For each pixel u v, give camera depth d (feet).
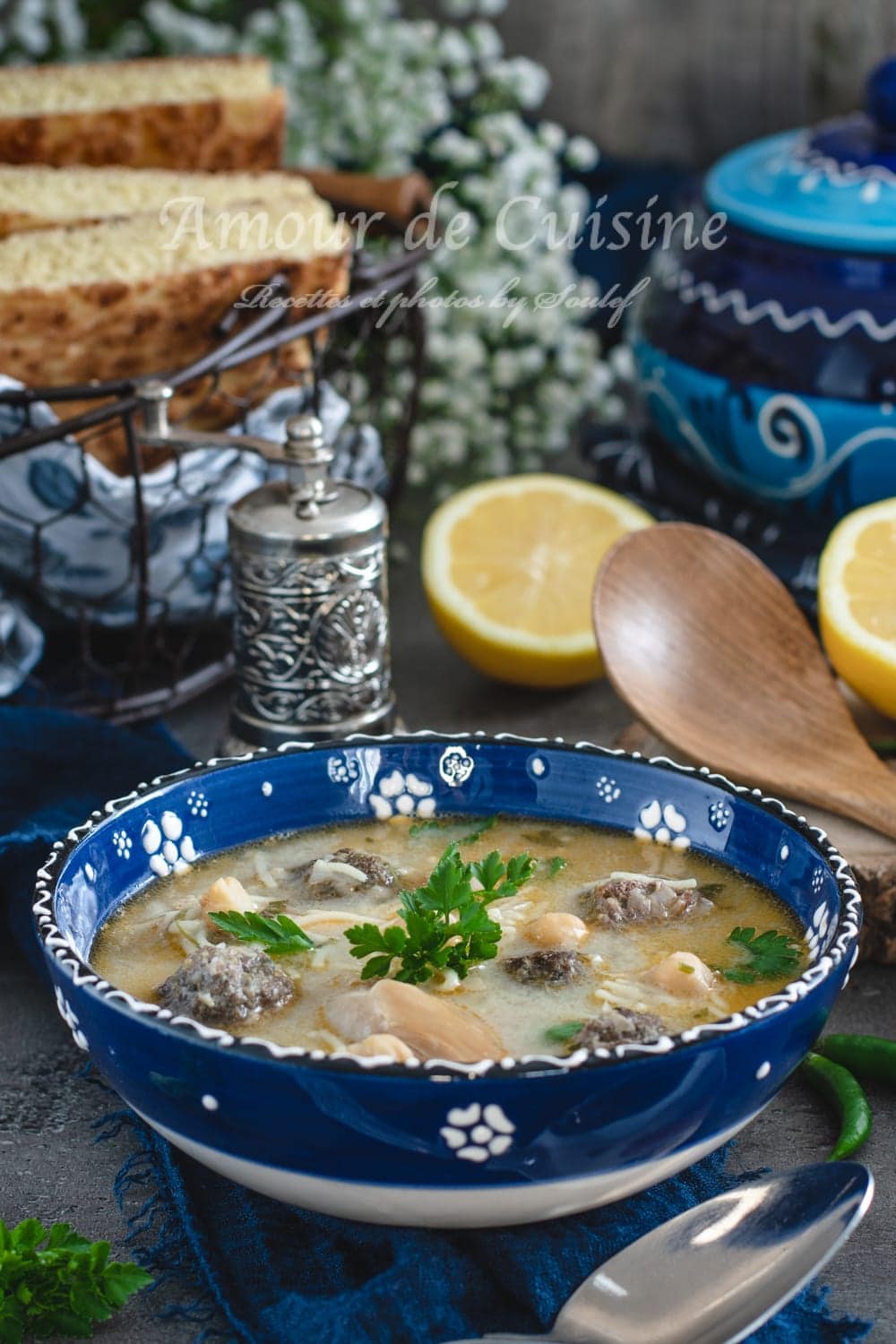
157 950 4.93
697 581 7.16
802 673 7.09
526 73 10.85
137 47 11.03
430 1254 4.34
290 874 5.39
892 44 12.03
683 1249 4.15
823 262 8.12
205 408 7.66
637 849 5.48
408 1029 4.31
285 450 6.59
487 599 8.36
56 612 7.83
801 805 6.56
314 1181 3.99
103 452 7.50
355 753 5.66
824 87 12.29
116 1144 5.21
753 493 8.73
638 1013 4.42
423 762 5.70
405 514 10.28
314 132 10.69
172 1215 4.77
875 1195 4.88
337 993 4.66
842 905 4.49
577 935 4.93
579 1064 3.72
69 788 6.58
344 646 6.81
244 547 6.68
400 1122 3.76
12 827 6.32
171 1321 4.40
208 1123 4.00
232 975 4.54
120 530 7.27
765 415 8.27
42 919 4.42
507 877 5.00
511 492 8.74
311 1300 4.26
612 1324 4.00
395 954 4.62
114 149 8.86
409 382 9.40
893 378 7.96
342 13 10.84
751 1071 4.02
